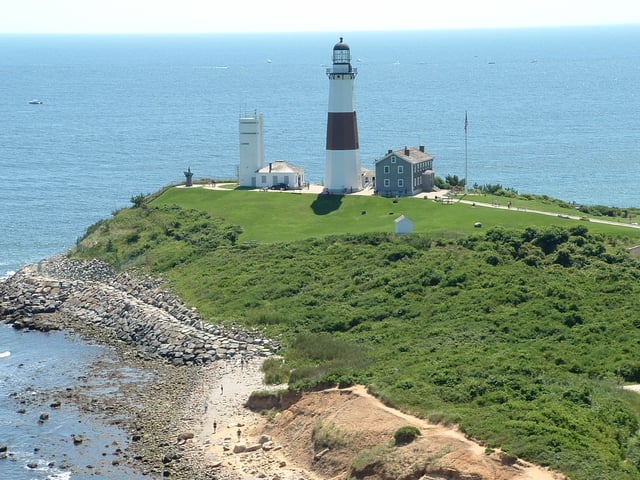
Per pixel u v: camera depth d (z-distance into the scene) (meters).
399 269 115.00
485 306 100.62
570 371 84.00
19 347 108.50
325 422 77.06
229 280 120.88
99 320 117.69
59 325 116.75
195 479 74.56
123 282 128.75
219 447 79.50
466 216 134.38
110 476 75.81
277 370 93.62
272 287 116.56
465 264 113.06
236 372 96.38
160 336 108.06
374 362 88.25
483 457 66.12
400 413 74.94
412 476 67.19
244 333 105.50
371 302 107.81
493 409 73.19
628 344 88.94
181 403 89.81
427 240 122.81
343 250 124.94
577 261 113.81
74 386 95.44
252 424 83.38
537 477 63.59
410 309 103.94
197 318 111.69
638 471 65.31
